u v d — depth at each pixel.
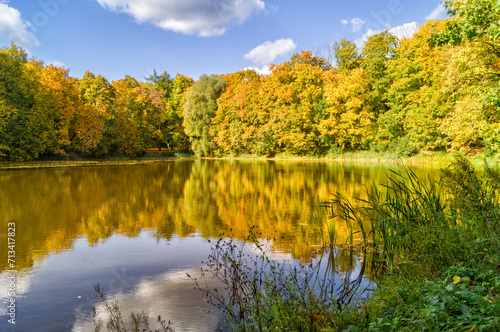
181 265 5.46
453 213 4.74
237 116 49.59
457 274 3.32
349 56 44.19
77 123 37.44
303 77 42.91
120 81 50.25
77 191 14.37
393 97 35.59
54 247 6.54
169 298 4.21
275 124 44.03
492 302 2.42
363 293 4.27
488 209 4.34
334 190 13.88
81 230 7.86
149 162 39.28
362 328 2.74
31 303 4.16
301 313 3.16
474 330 2.12
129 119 46.28
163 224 8.45
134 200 12.10
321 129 39.69
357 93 38.34
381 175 19.31
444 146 30.12
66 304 4.13
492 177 4.91
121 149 45.56
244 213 9.77
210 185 16.53
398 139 34.75
